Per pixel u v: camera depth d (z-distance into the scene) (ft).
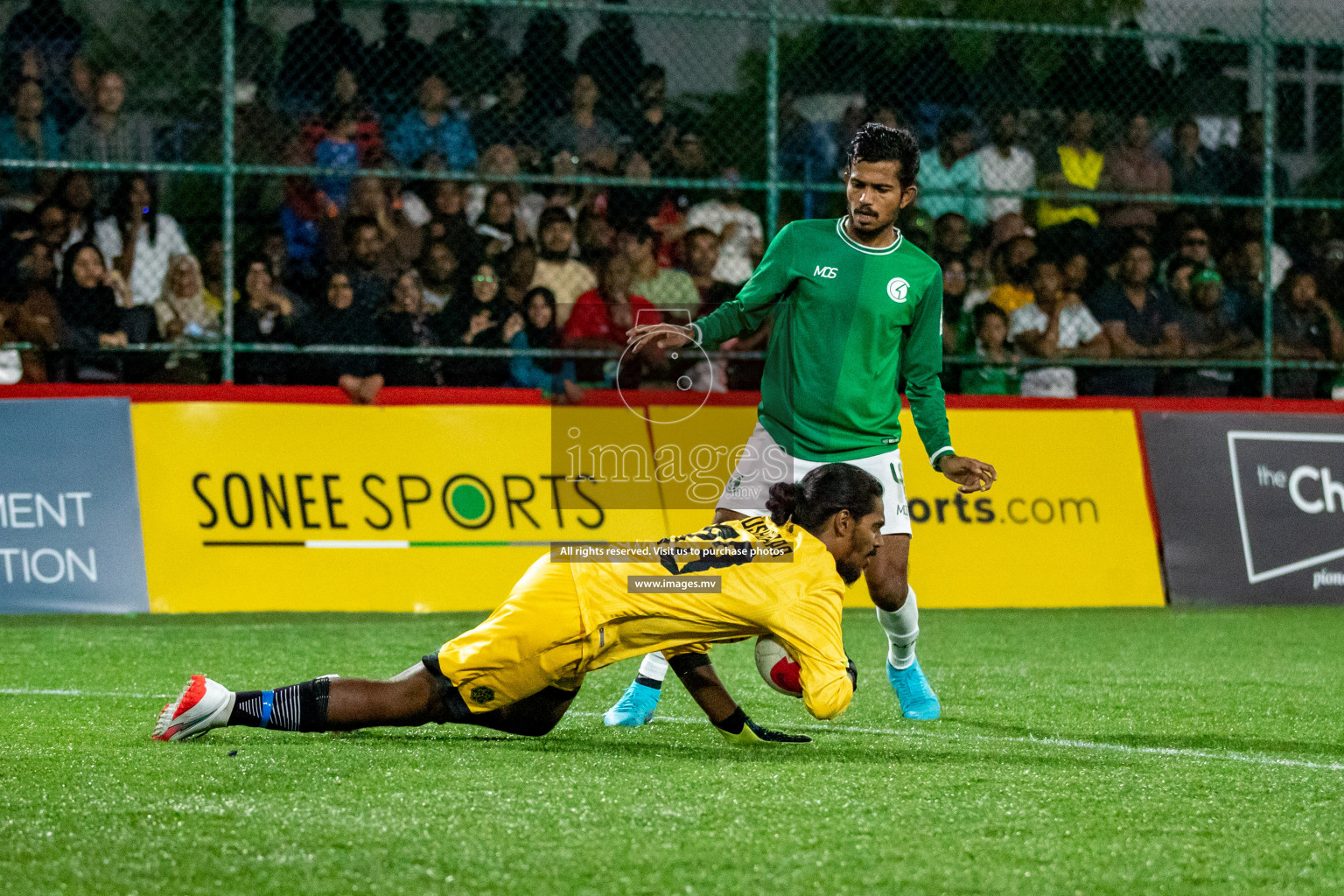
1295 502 100.99
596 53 109.81
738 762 43.75
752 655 70.74
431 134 106.63
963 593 94.32
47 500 85.56
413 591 88.28
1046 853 33.63
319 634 80.28
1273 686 64.90
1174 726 54.03
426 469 89.66
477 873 31.24
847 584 44.75
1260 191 114.32
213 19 108.47
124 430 87.04
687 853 32.94
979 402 96.84
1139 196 104.06
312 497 88.17
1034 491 96.78
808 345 54.08
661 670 51.70
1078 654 75.20
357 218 98.43
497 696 43.27
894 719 54.65
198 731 44.42
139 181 99.60
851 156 53.26
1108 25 114.52
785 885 30.76
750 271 108.27
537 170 107.24
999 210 110.42
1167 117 114.93
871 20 99.71
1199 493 99.45
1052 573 95.76
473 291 99.76
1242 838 35.50
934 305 55.26
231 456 87.81
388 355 99.04
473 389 91.04
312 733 46.57
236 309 98.02
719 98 113.80
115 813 35.99
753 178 112.78
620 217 108.06
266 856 32.37
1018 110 112.06
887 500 54.29
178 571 86.07
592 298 93.86
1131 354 106.42
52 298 95.09
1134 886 31.32
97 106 102.58
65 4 106.22
